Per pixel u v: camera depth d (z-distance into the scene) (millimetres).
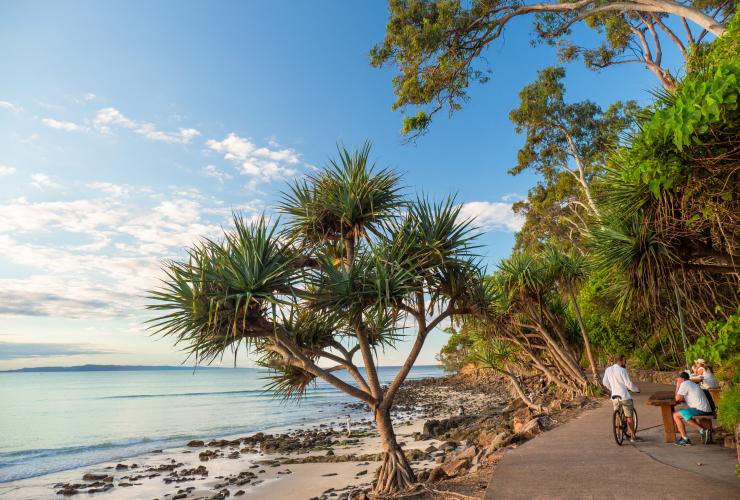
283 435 26719
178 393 90625
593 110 26859
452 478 7988
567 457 7207
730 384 8062
